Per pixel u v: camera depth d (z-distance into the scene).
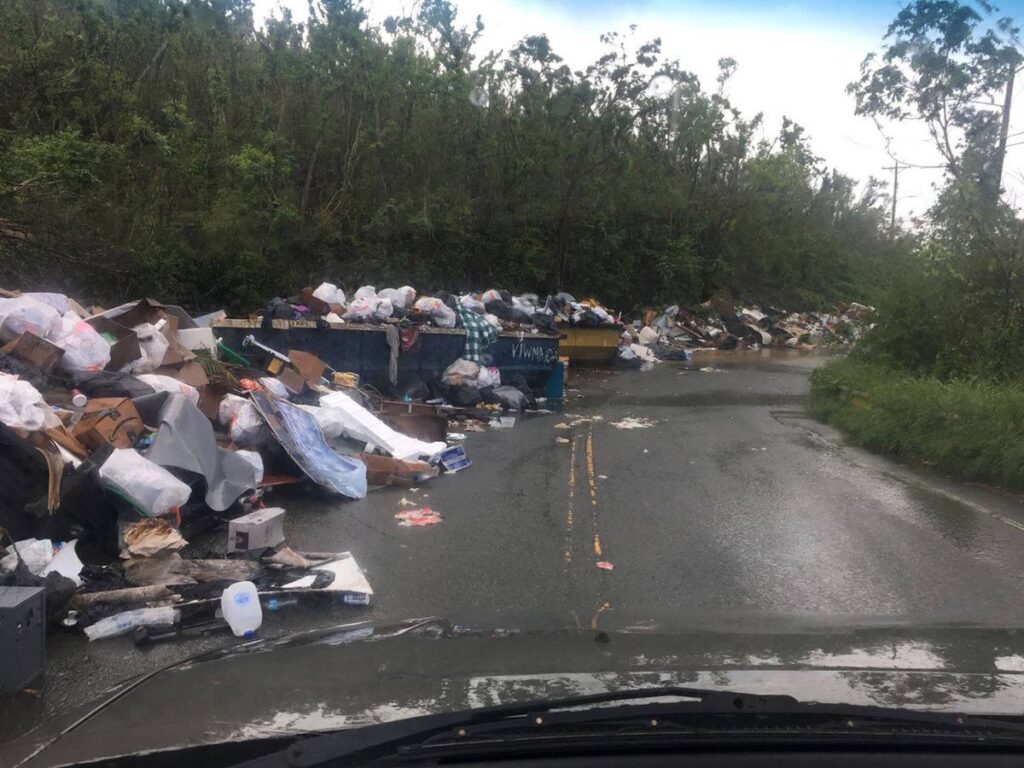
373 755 2.40
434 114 26.42
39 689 4.20
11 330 8.07
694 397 17.42
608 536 7.22
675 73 29.67
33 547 5.38
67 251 14.28
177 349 9.62
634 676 3.05
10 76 16.69
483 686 2.95
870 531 7.59
